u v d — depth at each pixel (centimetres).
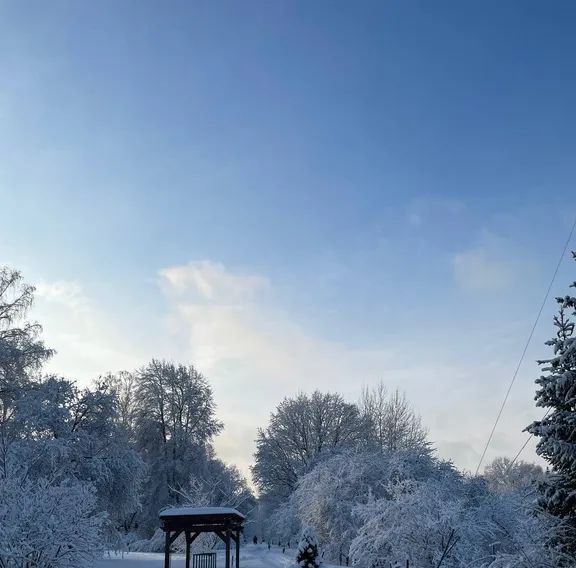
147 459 5431
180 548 3928
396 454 3550
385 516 2183
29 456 2948
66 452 3038
